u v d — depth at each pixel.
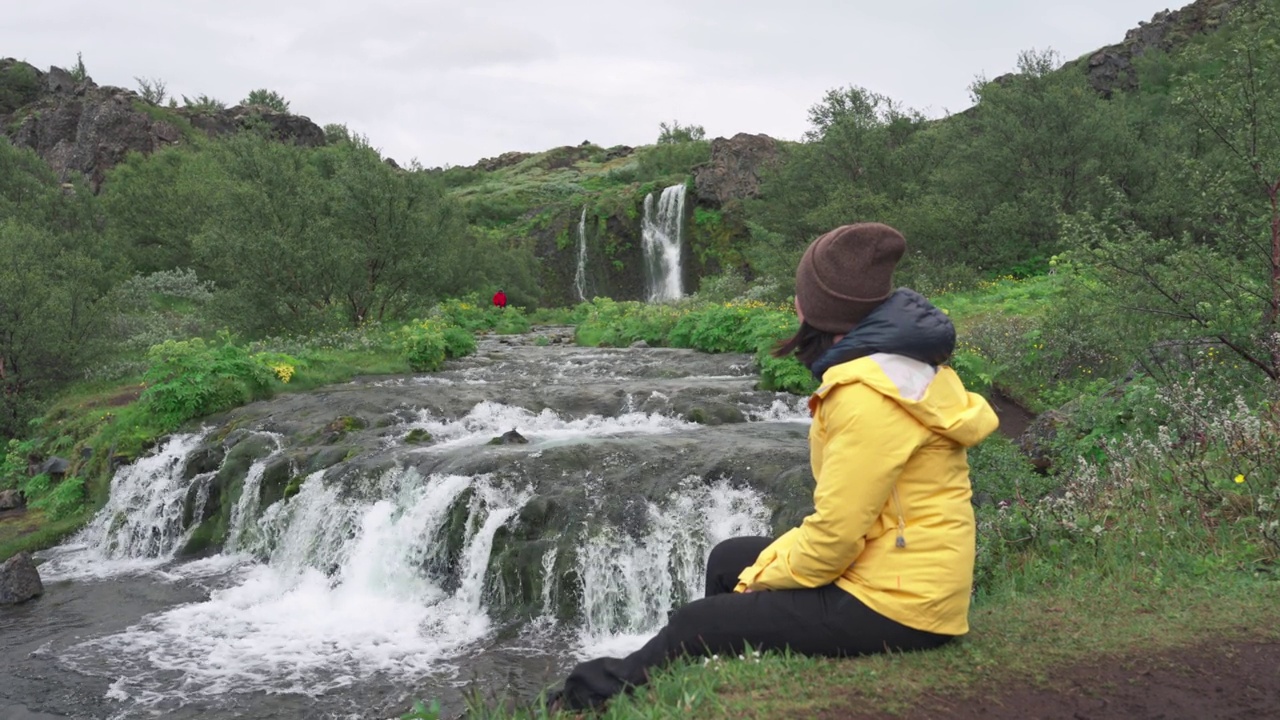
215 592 8.48
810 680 2.76
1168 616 3.40
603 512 7.64
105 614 7.92
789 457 8.14
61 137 50.66
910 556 2.70
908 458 2.58
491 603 7.58
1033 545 5.06
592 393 12.59
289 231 21.38
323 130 65.88
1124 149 25.58
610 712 2.86
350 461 9.44
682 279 51.62
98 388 16.72
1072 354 11.66
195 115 56.84
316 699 5.92
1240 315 7.55
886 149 31.50
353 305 21.95
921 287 21.14
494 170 125.38
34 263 17.44
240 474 10.45
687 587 7.41
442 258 24.84
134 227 32.44
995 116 27.55
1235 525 4.60
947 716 2.57
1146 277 8.08
